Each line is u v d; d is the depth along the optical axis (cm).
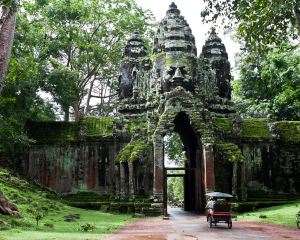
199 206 2883
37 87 3188
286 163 3241
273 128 3262
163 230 1745
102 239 1321
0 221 1468
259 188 3156
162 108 2944
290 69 3456
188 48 3161
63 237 1301
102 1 4041
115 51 4156
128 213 2688
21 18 3136
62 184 3152
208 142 2831
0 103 2700
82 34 3953
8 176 2702
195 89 3125
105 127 3291
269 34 1756
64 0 3822
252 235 1545
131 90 3325
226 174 2931
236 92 4369
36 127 3303
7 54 1464
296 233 1602
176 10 3281
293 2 1605
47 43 3619
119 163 2931
